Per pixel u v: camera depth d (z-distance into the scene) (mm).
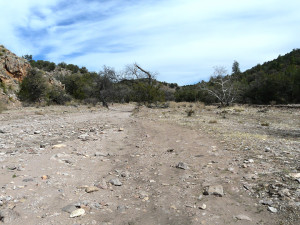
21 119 15438
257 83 48156
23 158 5711
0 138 8422
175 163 5668
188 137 9000
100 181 4477
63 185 4113
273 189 3791
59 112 21844
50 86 38406
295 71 47688
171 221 3057
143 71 34938
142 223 3012
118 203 3596
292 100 43500
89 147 7316
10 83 32344
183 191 4004
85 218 3045
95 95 44688
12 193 3570
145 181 4562
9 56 34156
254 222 2979
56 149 6832
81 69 91375
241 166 5066
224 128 11234
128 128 11789
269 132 10477
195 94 54594
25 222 2820
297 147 6703
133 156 6426
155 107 29938
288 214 3078
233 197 3701
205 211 3297
